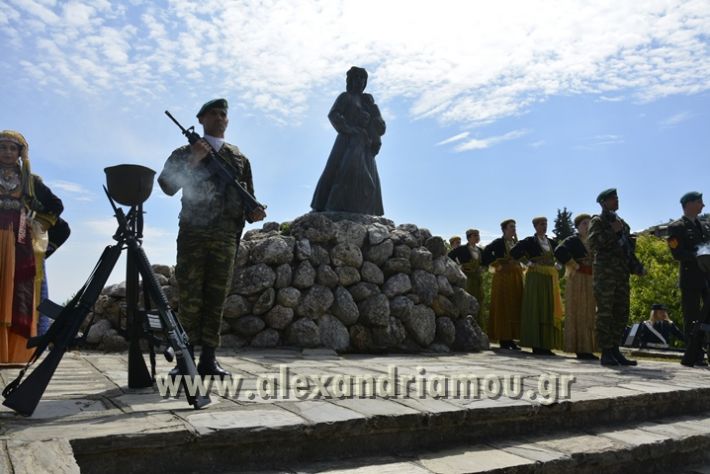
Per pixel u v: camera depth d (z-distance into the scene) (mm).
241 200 4180
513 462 3076
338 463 2955
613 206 7211
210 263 4133
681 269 7887
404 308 7820
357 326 7531
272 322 7203
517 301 9070
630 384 4910
